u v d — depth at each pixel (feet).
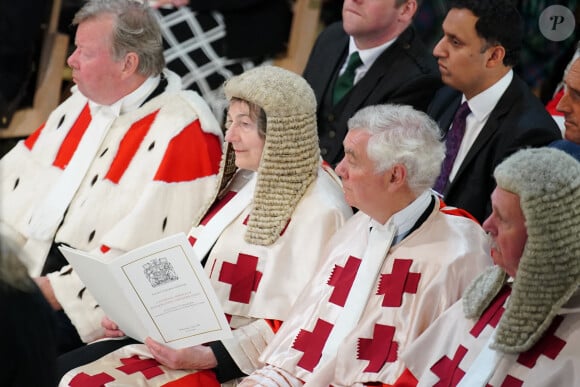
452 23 47.34
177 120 48.70
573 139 42.68
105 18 48.57
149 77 50.16
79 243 48.49
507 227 33.14
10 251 28.68
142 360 42.22
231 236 43.86
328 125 52.95
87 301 46.83
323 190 42.98
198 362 41.01
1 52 61.41
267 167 42.50
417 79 51.24
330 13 65.82
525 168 32.53
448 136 49.03
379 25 51.31
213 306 38.91
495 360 33.53
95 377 40.45
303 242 42.29
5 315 28.50
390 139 38.24
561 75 55.88
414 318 37.88
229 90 43.01
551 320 32.50
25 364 28.76
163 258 38.63
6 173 52.70
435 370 35.91
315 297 40.83
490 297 35.37
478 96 47.88
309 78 54.75
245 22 64.23
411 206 39.09
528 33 55.88
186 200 47.80
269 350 40.65
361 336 38.45
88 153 49.90
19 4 61.00
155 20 49.93
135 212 47.11
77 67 48.93
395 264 38.96
